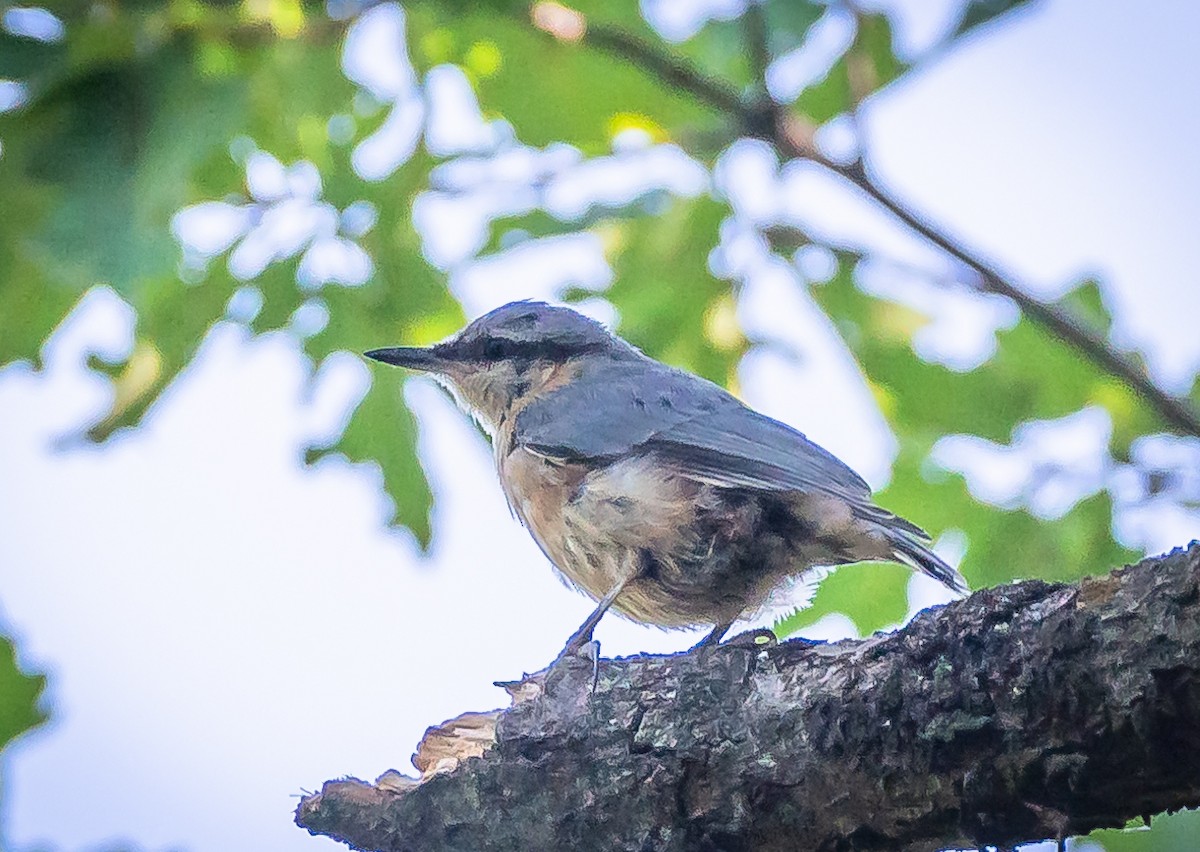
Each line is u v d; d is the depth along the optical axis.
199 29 7.92
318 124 10.55
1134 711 6.20
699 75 10.38
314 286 10.99
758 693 7.40
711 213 11.66
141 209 7.50
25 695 10.34
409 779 8.41
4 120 7.42
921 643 6.84
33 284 10.12
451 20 10.79
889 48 10.43
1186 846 10.62
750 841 7.39
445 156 11.05
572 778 7.73
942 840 6.98
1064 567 11.43
